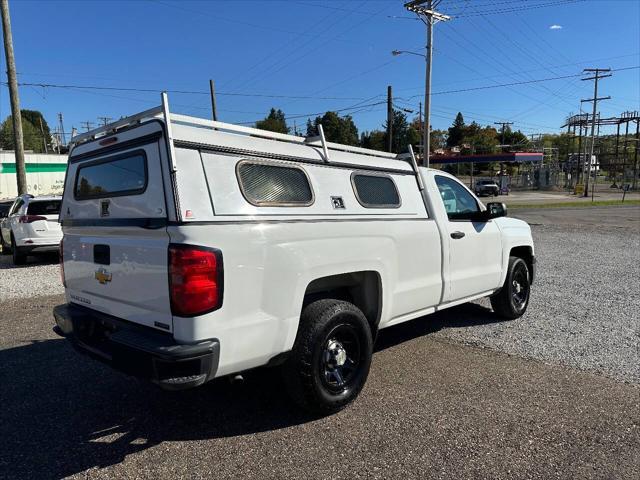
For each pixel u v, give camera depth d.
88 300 4.04
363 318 4.02
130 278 3.47
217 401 4.17
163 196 3.20
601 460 3.22
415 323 6.43
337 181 4.15
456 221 5.43
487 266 5.86
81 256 4.07
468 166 109.31
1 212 15.80
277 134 4.22
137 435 3.61
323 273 3.79
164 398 4.24
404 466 3.17
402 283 4.62
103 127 3.90
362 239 4.14
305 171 3.91
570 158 85.94
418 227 4.79
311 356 3.64
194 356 3.04
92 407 4.08
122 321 3.63
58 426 3.75
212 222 3.20
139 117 3.54
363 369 4.06
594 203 42.69
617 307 7.17
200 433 3.63
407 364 4.95
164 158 3.22
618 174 94.50
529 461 3.21
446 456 3.28
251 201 3.45
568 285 8.73
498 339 5.71
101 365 5.05
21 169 16.89
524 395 4.20
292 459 3.27
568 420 3.75
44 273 10.77
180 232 3.07
